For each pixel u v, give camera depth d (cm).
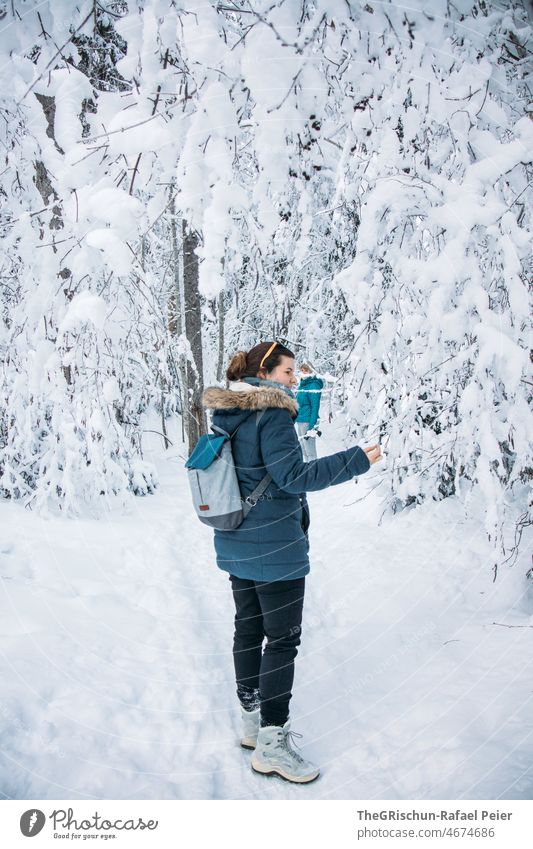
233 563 179
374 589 316
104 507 410
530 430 230
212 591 327
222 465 174
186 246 556
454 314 213
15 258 341
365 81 220
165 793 165
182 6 205
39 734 181
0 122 267
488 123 234
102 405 368
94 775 168
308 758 186
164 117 215
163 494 537
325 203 426
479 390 229
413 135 225
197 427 632
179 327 616
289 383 187
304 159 207
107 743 184
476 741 181
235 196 201
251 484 176
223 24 212
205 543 417
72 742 180
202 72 205
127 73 213
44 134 259
